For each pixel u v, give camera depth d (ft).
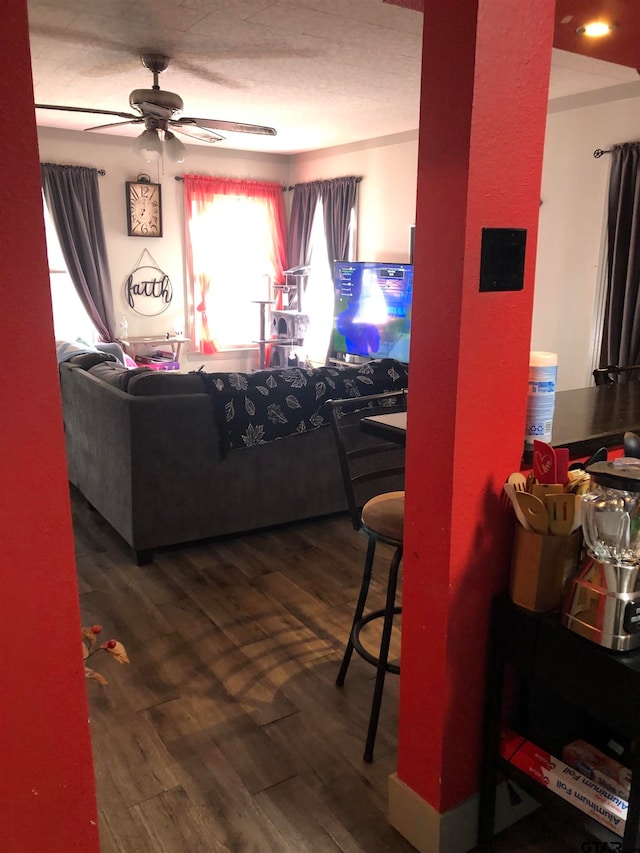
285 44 11.53
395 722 7.12
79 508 13.21
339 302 22.20
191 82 14.14
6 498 2.74
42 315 2.67
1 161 2.47
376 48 11.69
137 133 20.58
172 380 10.52
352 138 20.66
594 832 4.68
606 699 4.42
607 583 4.38
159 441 10.40
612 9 5.96
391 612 6.35
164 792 6.15
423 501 5.06
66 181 20.17
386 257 20.92
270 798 6.10
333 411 7.00
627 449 5.08
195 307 23.49
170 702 7.39
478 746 5.52
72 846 3.27
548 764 5.17
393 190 20.22
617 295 14.48
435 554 5.04
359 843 5.66
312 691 7.61
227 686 7.68
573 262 15.71
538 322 16.72
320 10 9.95
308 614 9.21
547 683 4.84
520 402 5.05
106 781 6.27
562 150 15.55
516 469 5.16
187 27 10.72
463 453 4.80
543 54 4.51
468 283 4.51
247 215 23.81
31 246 2.59
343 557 11.02
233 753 6.64
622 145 13.98
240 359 24.86
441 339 4.70
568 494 4.72
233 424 10.78
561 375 16.35
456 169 4.40
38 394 2.72
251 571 10.51
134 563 10.80
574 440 5.46
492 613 5.26
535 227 4.78
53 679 3.03
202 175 22.74
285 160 24.50
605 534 4.44
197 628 8.86
